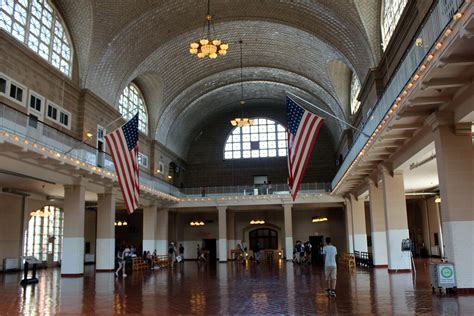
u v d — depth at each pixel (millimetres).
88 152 18562
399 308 8281
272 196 31328
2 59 15086
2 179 19031
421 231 32969
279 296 10570
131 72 23844
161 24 22469
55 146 16047
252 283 14055
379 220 20594
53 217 27109
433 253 29906
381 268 19953
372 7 17688
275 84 32406
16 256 22906
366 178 21812
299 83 30578
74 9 19531
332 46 21922
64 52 19703
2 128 12945
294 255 28906
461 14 7453
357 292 11023
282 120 38375
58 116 18484
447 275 10352
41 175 16906
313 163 37438
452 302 8891
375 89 17938
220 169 38250
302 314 7891
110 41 20875
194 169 38594
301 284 13398
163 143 32094
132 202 14805
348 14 18469
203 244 37188
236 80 32094
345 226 34344
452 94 10414
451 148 10734
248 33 25328
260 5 22125
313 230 36906
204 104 34938
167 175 33094
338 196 30953
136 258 22031
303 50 25359
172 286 13617
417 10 13234
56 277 18203
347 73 25797
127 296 11117
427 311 7840
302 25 22453
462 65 8836
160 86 28438
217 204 31719
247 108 38875
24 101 16219
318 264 25016
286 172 37375
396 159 16500
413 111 11633
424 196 30531
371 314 7684
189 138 38281
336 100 27375
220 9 22375
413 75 9883
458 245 10359
